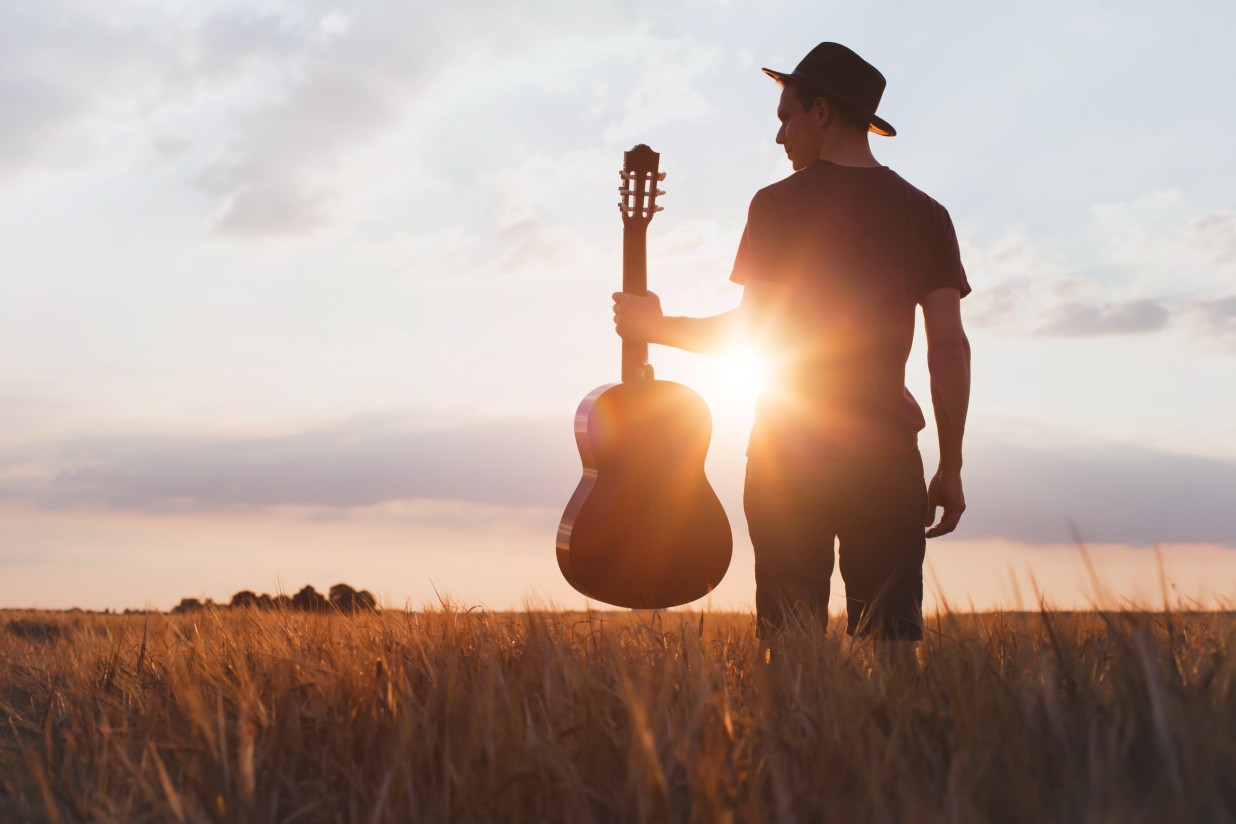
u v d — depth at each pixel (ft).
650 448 11.39
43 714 9.70
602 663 8.20
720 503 11.55
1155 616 7.29
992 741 5.62
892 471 9.74
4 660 12.84
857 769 5.48
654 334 10.16
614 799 5.59
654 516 11.32
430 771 6.35
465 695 7.22
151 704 8.48
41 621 18.24
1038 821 4.85
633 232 11.85
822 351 9.68
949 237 10.25
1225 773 4.90
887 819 4.84
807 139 10.17
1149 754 5.38
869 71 10.00
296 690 8.36
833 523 9.91
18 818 6.66
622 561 11.21
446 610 10.67
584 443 11.47
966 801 4.80
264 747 6.84
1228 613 7.61
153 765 7.07
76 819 6.54
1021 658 7.70
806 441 9.76
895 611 9.77
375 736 7.16
